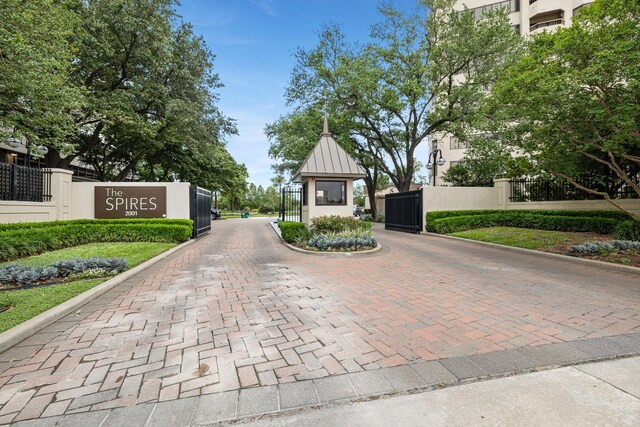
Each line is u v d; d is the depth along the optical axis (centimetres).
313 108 2127
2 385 243
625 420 194
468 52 1702
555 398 219
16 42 663
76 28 1203
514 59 1627
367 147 2472
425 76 1827
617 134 705
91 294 455
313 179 1061
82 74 1469
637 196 1091
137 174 2977
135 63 1576
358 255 829
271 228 1822
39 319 354
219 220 2930
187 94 1791
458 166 1898
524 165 1334
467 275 605
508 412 204
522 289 504
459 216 1388
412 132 2139
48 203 1091
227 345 310
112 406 216
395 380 245
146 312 403
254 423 198
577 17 744
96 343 315
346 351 295
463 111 1764
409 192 1541
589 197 1239
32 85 727
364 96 1877
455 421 196
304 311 404
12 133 944
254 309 413
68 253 807
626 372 252
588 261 700
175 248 947
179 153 2320
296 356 286
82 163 2292
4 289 474
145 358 285
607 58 631
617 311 396
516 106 841
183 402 220
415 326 354
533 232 1118
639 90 634
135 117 1552
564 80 684
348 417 202
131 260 716
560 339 317
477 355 285
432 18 1858
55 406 216
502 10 1722
